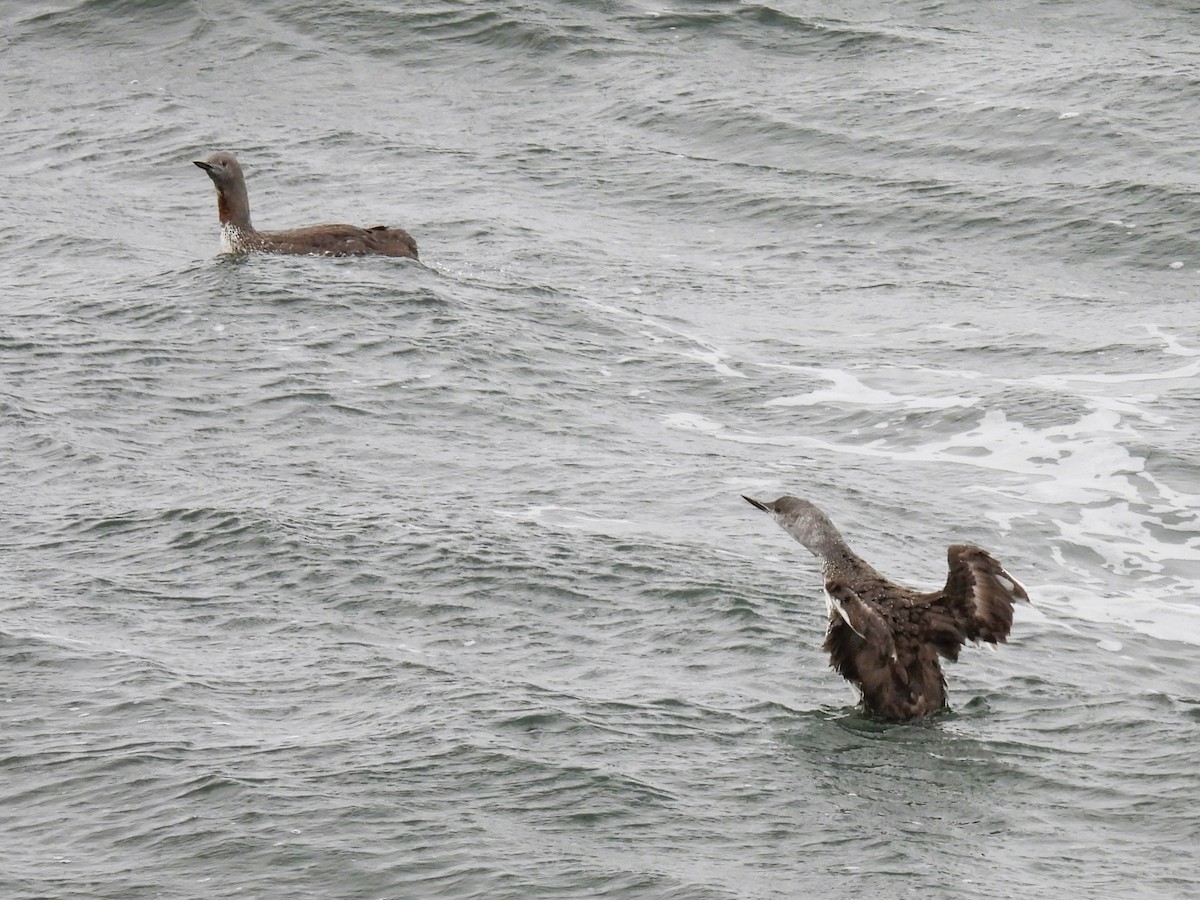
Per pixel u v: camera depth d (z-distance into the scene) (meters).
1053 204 29.44
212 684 12.91
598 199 30.55
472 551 15.48
